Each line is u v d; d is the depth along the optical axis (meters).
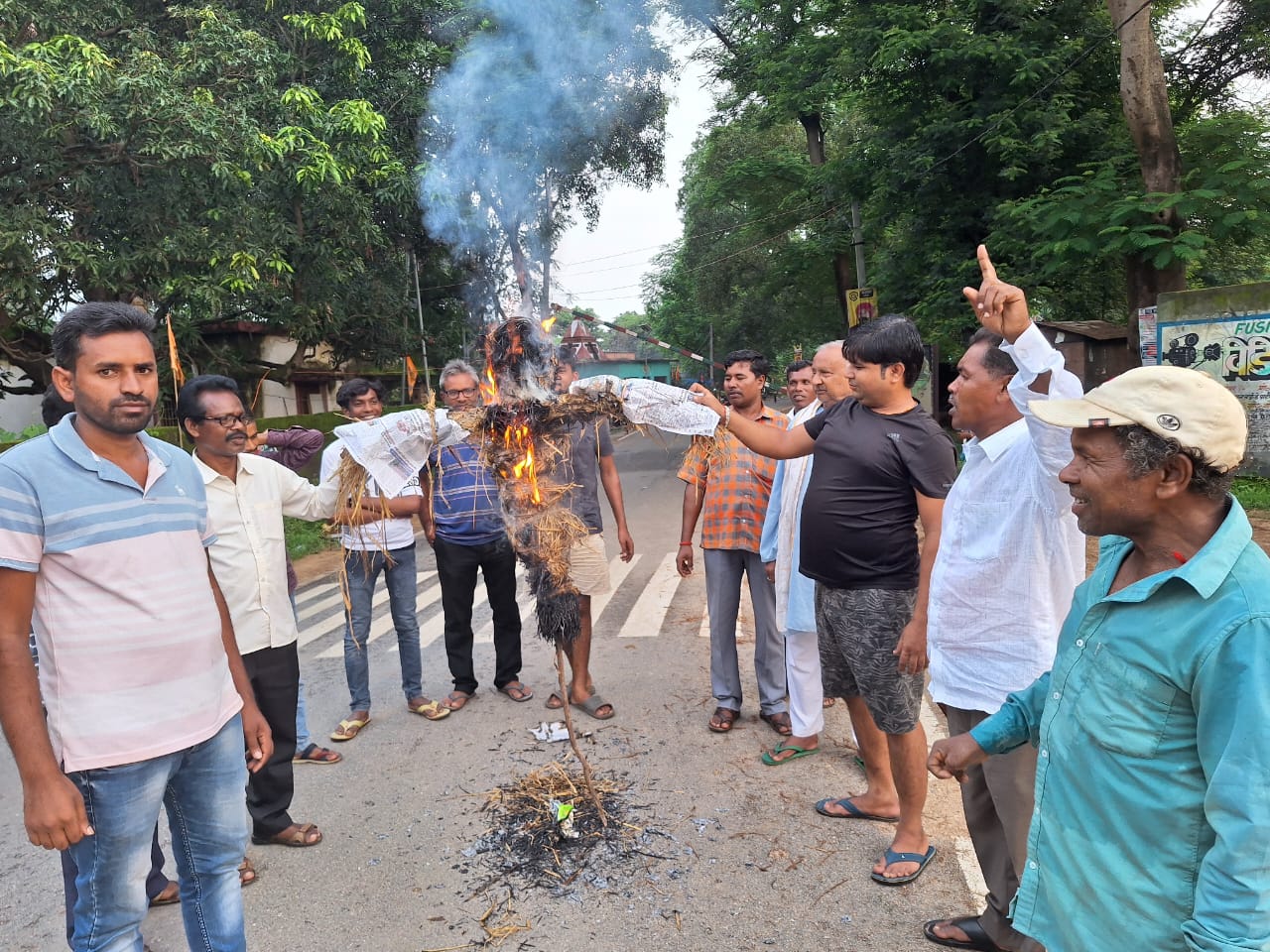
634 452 22.02
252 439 3.15
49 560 1.78
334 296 12.65
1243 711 1.16
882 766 3.13
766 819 3.21
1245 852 1.13
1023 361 1.95
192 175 9.09
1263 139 10.30
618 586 7.38
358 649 4.22
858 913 2.61
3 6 8.04
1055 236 10.79
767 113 17.50
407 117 14.29
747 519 3.92
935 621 2.39
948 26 12.69
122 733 1.84
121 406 1.80
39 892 2.96
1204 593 1.23
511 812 3.31
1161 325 10.58
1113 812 1.35
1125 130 12.86
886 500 2.71
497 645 4.63
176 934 2.68
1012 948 2.34
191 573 2.01
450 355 17.38
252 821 3.12
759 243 21.75
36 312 9.55
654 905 2.69
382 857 3.04
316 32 11.05
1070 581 2.20
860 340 2.69
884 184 14.49
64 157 8.66
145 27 9.45
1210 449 1.24
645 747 3.89
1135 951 1.34
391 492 2.75
